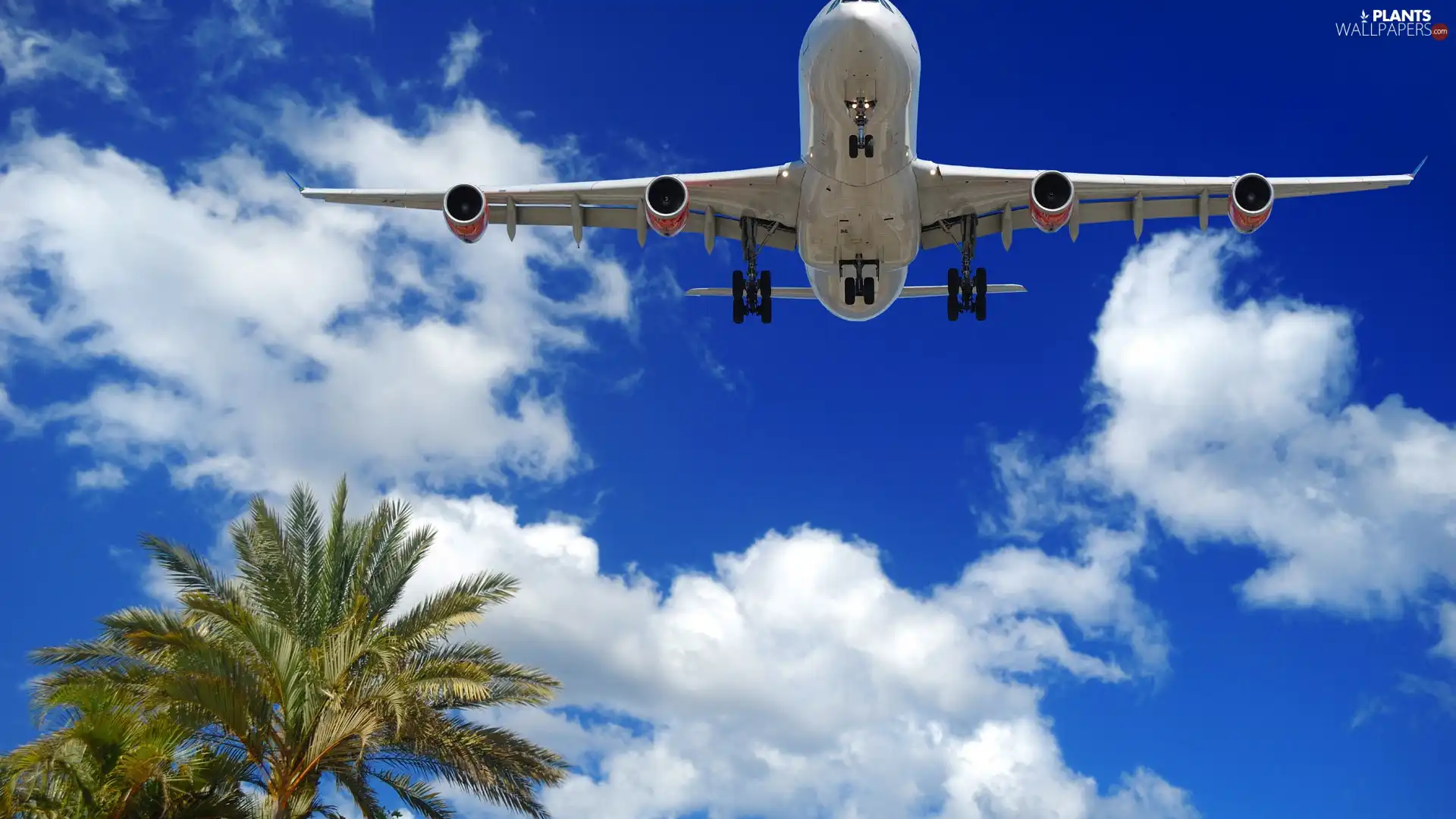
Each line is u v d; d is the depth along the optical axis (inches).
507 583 725.3
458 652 704.4
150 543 696.4
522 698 701.9
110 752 604.7
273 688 661.9
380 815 661.3
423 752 669.3
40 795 612.4
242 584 730.8
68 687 617.9
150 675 649.6
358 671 692.7
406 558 762.2
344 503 759.7
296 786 637.3
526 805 675.4
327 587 735.7
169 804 617.3
